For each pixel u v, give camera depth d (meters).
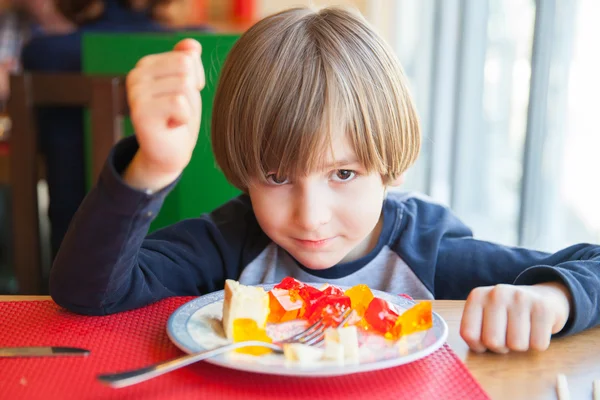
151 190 0.51
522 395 0.45
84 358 0.47
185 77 0.49
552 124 1.40
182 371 0.46
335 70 0.63
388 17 2.58
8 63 2.19
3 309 0.55
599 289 0.56
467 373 0.46
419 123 0.72
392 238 0.75
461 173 1.96
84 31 1.51
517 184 1.56
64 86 1.08
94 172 1.08
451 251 0.76
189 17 2.92
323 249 0.66
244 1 3.05
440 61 2.09
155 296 0.58
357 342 0.48
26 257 1.17
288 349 0.46
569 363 0.49
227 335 0.49
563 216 1.41
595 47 1.29
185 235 0.74
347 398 0.43
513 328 0.50
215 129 0.70
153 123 0.49
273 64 0.64
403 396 0.44
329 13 0.69
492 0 1.80
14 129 1.11
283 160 0.62
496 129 1.77
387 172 0.68
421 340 0.49
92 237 0.52
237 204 0.80
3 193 1.88
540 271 0.57
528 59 1.47
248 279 0.74
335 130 0.62
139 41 1.19
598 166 1.29
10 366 0.46
